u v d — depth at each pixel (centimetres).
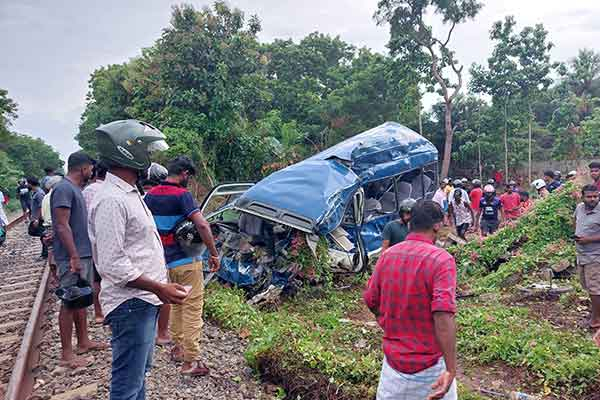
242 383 485
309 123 3484
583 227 650
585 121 3475
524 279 890
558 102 4141
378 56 3247
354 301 848
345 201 869
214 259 464
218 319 659
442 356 285
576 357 522
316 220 808
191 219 447
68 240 471
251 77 2150
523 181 3431
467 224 1355
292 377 487
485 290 873
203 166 1877
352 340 632
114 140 287
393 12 2972
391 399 294
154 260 302
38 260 1233
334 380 468
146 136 299
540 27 3116
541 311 757
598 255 644
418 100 3206
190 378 471
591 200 641
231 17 2016
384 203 1093
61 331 495
